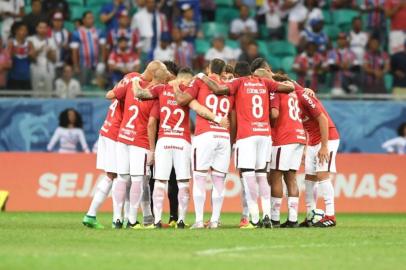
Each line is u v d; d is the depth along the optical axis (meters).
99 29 80.88
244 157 45.97
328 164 48.94
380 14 89.88
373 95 77.12
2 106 71.94
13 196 68.12
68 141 72.31
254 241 37.72
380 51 86.88
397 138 76.31
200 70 82.19
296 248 35.09
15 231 43.03
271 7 88.19
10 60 76.19
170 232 42.16
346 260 31.28
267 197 46.66
